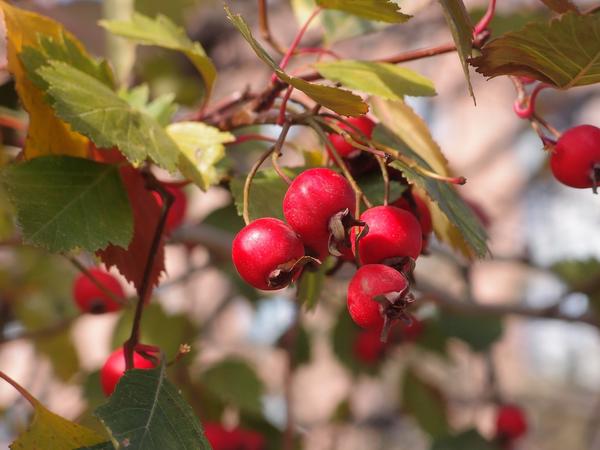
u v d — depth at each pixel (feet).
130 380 0.75
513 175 3.17
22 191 0.79
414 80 0.86
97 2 1.74
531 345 3.81
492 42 0.75
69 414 1.56
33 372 1.89
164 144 0.84
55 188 0.80
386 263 0.73
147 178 0.86
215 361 1.31
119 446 0.70
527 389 3.54
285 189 0.84
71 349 1.77
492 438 1.60
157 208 0.89
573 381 3.62
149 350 0.80
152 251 0.83
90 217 0.80
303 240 0.72
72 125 0.79
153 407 0.74
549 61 0.76
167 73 1.56
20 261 1.78
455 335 1.66
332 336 1.67
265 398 1.30
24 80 0.84
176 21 1.41
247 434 1.23
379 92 0.83
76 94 0.81
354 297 0.71
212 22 2.15
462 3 0.75
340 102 0.75
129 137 0.82
